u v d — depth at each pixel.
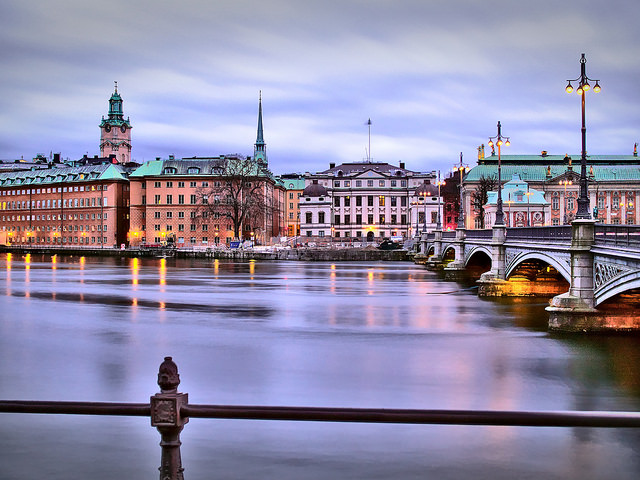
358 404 27.50
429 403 27.72
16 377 32.72
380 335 45.03
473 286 83.50
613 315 40.22
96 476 18.70
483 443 21.80
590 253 40.44
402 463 19.84
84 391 30.00
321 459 20.16
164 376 9.02
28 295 73.06
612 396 28.91
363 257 168.75
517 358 36.66
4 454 20.59
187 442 21.72
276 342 42.47
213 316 55.03
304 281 93.94
